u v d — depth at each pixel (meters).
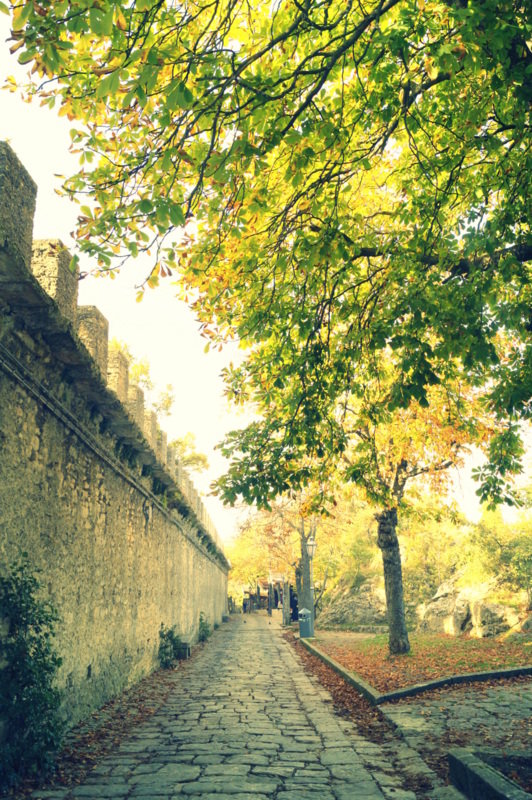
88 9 4.82
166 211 5.71
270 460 9.30
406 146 9.27
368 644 21.02
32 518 8.27
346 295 9.50
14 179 7.14
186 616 24.47
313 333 8.80
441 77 6.76
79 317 10.66
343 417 10.14
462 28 5.37
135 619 14.46
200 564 30.78
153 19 5.49
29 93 6.48
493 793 5.29
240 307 9.47
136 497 14.88
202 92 6.31
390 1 5.86
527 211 7.24
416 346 7.86
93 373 9.35
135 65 6.05
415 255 7.96
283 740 8.84
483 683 12.52
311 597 30.48
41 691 7.18
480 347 7.61
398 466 17.36
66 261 9.19
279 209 8.77
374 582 35.81
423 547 33.94
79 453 10.34
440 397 13.02
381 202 10.70
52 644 8.40
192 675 15.98
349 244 7.56
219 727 9.66
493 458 10.74
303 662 19.31
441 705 10.67
